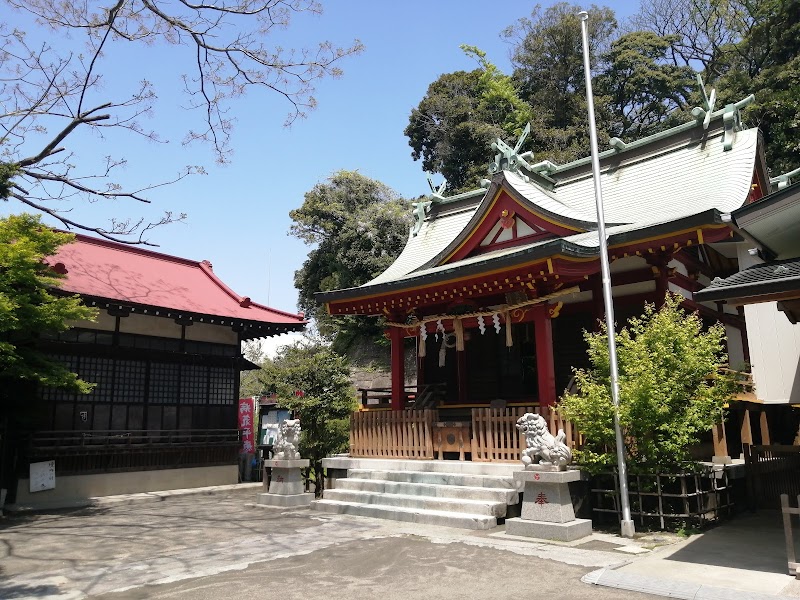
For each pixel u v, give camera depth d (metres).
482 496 10.31
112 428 16.56
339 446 16.80
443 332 14.48
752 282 6.88
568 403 9.94
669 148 15.33
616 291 13.38
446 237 18.89
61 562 7.95
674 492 9.55
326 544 8.60
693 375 9.17
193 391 18.61
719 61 46.16
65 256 18.03
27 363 13.34
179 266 22.00
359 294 13.93
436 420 12.59
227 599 5.97
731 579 6.25
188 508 13.49
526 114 43.22
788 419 14.90
